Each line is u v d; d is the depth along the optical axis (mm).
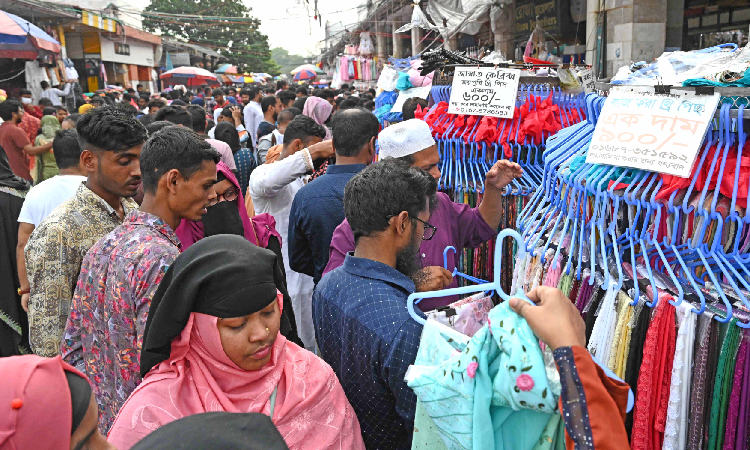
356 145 2887
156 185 1900
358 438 1620
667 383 1528
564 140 2100
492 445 1200
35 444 830
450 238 2223
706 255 1535
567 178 1842
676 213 1531
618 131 1639
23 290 3086
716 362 1479
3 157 3510
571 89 2795
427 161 2463
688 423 1536
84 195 2365
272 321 1468
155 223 1872
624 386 1105
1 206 3424
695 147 1480
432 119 3127
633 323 1566
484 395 1193
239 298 1386
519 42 10758
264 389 1498
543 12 9648
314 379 1575
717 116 1496
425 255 2131
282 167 3215
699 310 1462
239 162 5664
